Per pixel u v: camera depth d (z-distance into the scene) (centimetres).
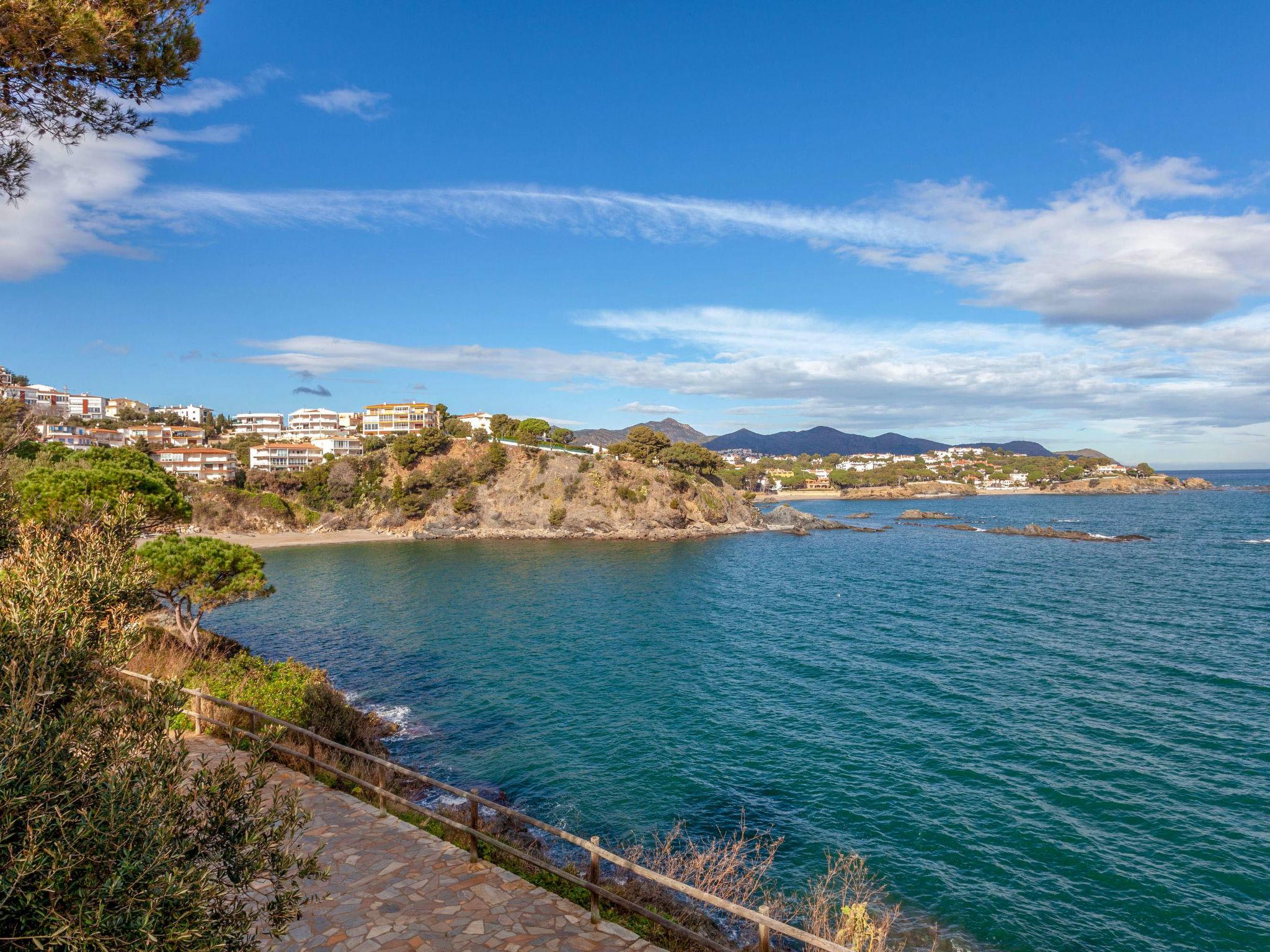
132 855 467
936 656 4556
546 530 13412
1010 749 2962
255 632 5381
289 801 643
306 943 930
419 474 14000
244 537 12650
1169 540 12200
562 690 3841
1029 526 15375
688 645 4953
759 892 1902
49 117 995
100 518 712
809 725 3275
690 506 14325
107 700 577
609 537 13188
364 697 3691
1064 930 1798
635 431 15688
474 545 12125
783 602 6669
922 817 2377
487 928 986
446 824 1423
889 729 3209
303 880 1091
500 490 13988
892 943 1736
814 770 2764
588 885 1013
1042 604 6444
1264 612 5891
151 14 1007
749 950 1472
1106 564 9306
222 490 13175
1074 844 2206
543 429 17925
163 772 539
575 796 2512
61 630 558
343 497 14400
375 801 1490
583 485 13975
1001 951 1716
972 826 2319
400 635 5250
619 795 2527
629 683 3988
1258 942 1755
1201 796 2517
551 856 1991
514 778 2666
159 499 3247
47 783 450
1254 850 2166
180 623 3388
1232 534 13100
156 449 14338
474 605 6544
